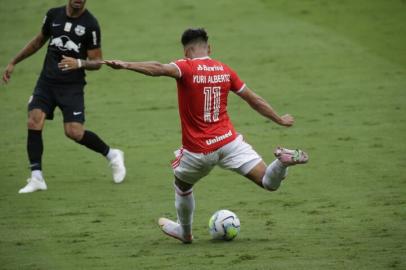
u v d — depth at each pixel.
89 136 35.00
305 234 26.20
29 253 24.89
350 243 24.70
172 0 81.44
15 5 82.19
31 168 34.59
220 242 25.70
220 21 74.25
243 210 30.25
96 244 25.88
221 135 24.25
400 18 72.88
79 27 33.47
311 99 52.38
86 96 56.41
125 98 55.53
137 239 26.50
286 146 41.59
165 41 68.38
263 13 76.44
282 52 64.88
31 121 34.12
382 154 38.94
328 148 40.72
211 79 24.09
